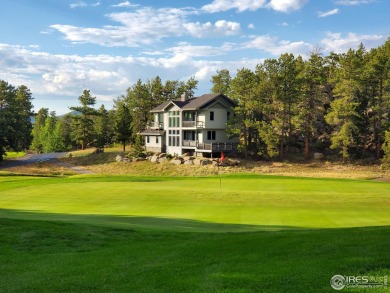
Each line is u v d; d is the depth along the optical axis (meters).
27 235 15.67
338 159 67.12
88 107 104.94
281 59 68.31
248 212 23.36
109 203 27.03
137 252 13.23
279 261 11.11
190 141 73.94
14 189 35.28
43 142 128.12
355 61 64.44
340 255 11.25
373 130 67.19
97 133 107.44
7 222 17.75
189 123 74.19
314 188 37.09
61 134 126.06
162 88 99.44
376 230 14.95
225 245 13.53
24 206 26.00
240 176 50.09
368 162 64.31
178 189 34.94
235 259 11.62
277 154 67.44
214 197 29.70
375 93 66.81
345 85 64.88
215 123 73.19
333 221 20.72
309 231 15.55
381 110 64.25
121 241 15.12
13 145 92.75
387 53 67.25
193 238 15.42
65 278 10.67
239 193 31.92
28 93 121.06
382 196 30.22
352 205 25.92
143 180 45.62
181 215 22.38
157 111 81.56
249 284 9.45
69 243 14.82
